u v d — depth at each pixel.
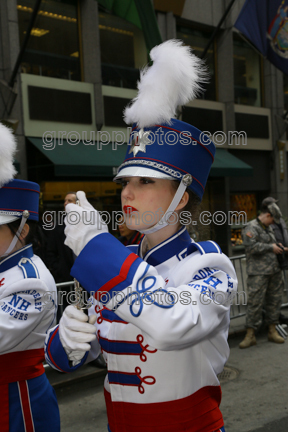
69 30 7.68
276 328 5.03
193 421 1.06
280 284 4.80
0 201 1.47
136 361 1.06
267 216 4.64
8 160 1.49
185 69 1.02
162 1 8.73
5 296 1.41
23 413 1.50
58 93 6.78
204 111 9.27
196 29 9.84
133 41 8.51
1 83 6.16
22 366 1.51
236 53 10.66
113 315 1.12
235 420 3.12
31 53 7.21
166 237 1.10
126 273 0.90
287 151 11.48
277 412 3.21
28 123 6.45
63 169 5.23
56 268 3.77
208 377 1.10
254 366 4.11
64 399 3.58
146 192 1.02
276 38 7.93
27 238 1.65
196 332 0.92
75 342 1.04
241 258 5.41
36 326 1.49
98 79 7.36
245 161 10.47
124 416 1.09
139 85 1.07
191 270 1.00
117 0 6.16
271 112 10.87
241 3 9.58
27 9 7.21
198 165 1.07
